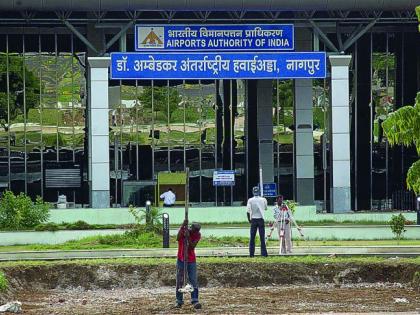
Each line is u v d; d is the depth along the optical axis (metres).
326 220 52.94
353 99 63.88
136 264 32.16
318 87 62.09
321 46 60.78
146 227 45.22
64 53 62.25
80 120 62.44
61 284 31.47
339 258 33.59
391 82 64.00
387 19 57.72
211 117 63.44
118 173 62.91
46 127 62.31
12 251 40.22
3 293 28.09
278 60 55.47
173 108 63.34
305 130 61.38
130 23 55.94
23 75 62.09
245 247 40.56
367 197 64.25
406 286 30.73
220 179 61.81
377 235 46.06
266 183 62.00
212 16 58.50
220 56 55.31
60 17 55.94
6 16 58.31
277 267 32.03
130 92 63.00
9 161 62.09
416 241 44.19
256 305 26.12
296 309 25.03
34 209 50.06
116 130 62.88
